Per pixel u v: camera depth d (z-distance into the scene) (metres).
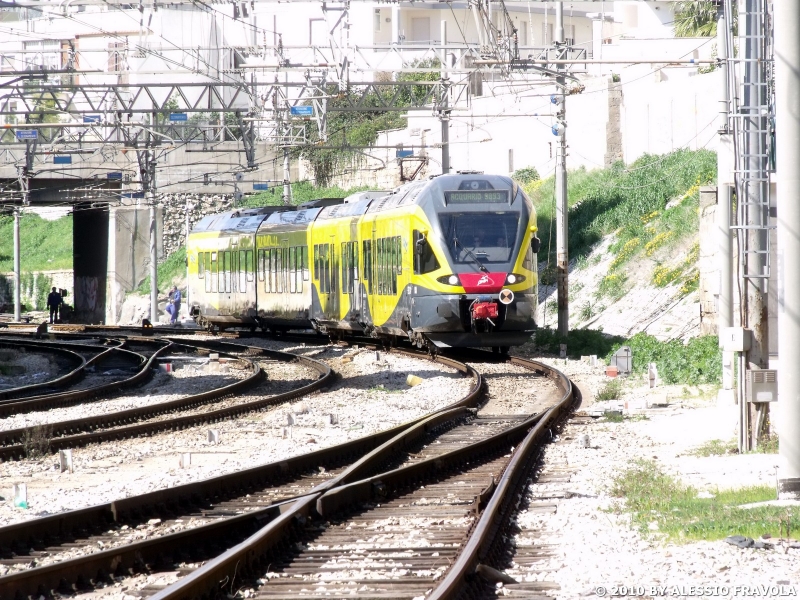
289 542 36.03
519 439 61.91
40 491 49.41
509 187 112.12
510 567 33.16
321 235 142.25
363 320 128.50
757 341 58.12
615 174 191.25
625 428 68.25
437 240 108.94
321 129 147.62
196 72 148.75
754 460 53.81
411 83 145.00
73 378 107.94
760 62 60.78
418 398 86.06
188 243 199.50
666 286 148.75
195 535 35.16
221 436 67.12
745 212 59.75
